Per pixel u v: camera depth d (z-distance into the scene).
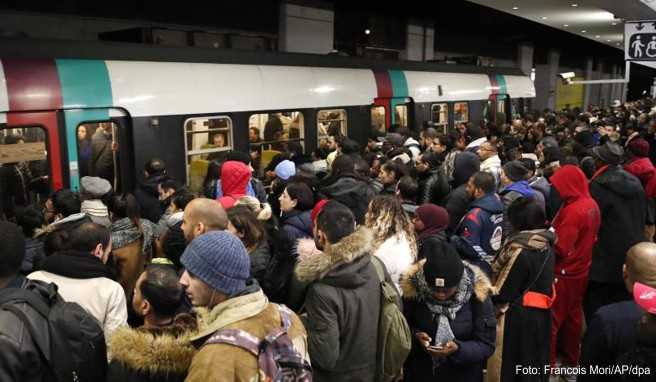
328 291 2.42
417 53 20.03
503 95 14.27
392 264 3.11
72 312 2.00
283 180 5.31
